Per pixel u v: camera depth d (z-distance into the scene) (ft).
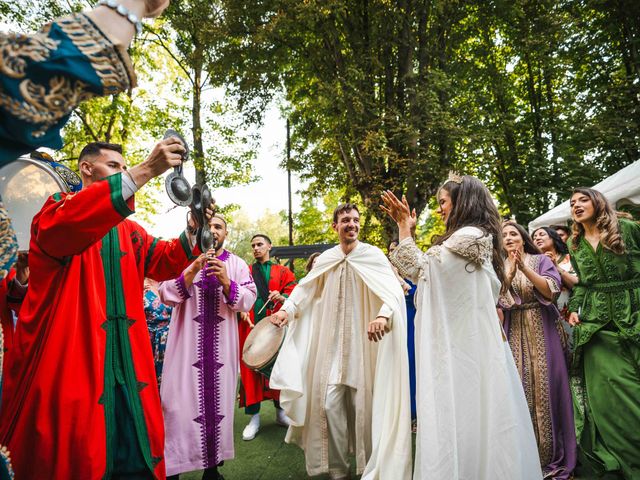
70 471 5.50
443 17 47.19
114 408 6.09
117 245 6.77
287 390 11.00
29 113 2.78
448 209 9.36
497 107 55.47
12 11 49.34
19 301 6.85
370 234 49.65
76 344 5.85
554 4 47.78
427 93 43.14
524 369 11.25
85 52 2.89
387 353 10.28
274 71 50.01
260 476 11.59
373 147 42.24
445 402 7.96
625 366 10.45
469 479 7.91
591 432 10.94
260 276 19.29
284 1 41.73
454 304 8.45
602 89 46.57
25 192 6.98
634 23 46.34
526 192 49.21
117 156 6.93
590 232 11.36
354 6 45.34
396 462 9.20
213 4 48.80
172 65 62.59
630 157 46.83
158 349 13.89
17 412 5.56
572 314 11.57
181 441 10.14
